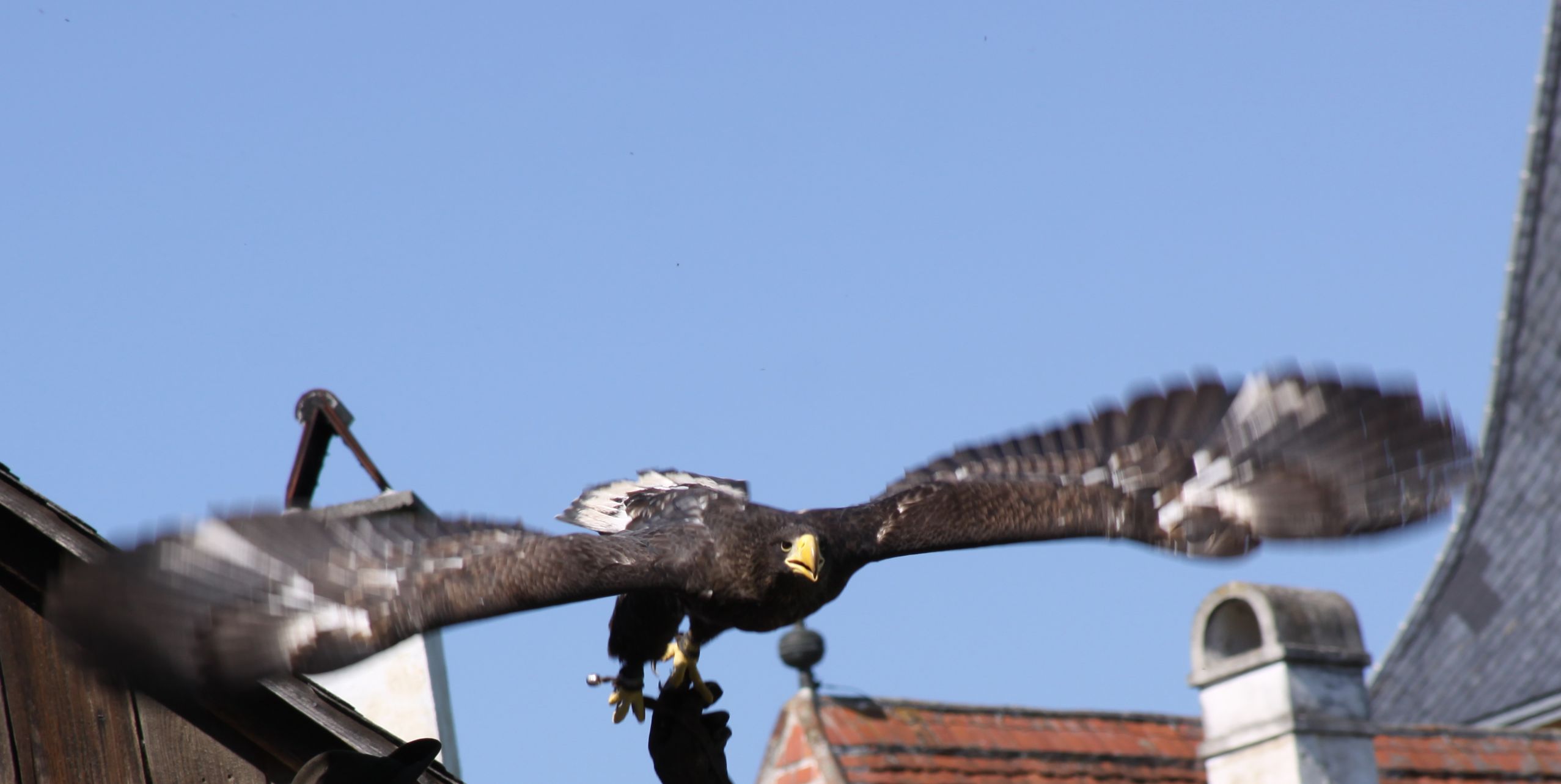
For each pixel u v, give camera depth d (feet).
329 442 53.11
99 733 38.91
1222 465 32.94
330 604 26.35
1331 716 55.67
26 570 39.34
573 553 29.81
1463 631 181.68
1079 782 64.13
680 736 31.65
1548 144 187.21
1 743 38.75
